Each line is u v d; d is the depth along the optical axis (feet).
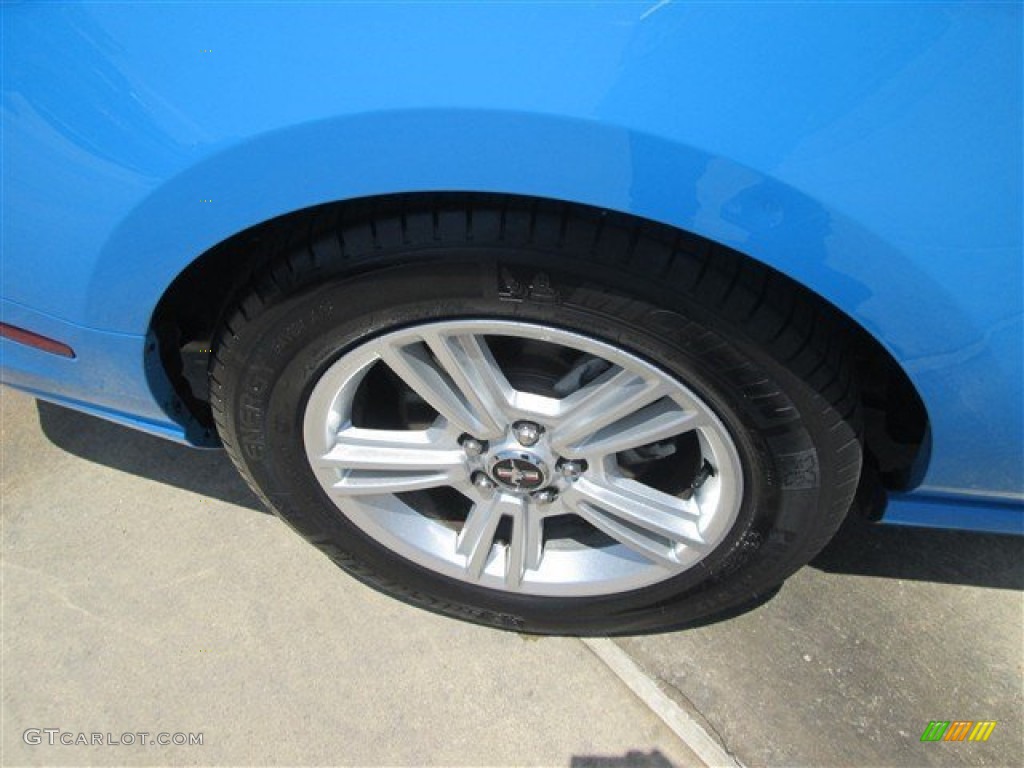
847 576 6.57
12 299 5.00
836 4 3.26
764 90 3.40
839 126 3.42
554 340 4.44
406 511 5.82
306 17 3.54
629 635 6.25
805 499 4.80
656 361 4.37
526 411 4.87
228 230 4.18
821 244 3.69
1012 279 3.73
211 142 3.87
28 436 7.41
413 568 5.90
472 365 4.70
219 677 5.98
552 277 4.13
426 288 4.29
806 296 4.22
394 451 5.27
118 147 4.01
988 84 3.31
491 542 5.67
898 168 3.49
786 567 5.28
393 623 6.29
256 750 5.66
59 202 4.32
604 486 5.21
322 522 5.72
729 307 4.05
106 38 3.77
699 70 3.40
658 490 5.57
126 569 6.55
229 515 6.89
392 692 5.93
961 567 6.63
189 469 7.21
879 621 6.31
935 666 6.08
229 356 4.83
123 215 4.24
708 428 4.64
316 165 3.85
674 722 5.82
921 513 5.33
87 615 6.28
